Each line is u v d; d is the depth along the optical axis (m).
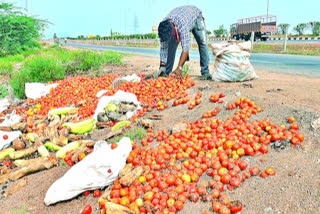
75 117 7.44
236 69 7.33
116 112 6.88
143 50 31.31
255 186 3.69
